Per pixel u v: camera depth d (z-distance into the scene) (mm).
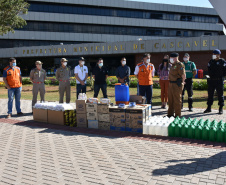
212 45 29016
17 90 8305
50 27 50906
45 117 7090
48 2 49781
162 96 9031
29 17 48844
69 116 6688
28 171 3816
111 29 54062
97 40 53125
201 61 31172
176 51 31172
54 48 39250
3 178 3600
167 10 55562
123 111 5906
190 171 3613
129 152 4504
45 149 4801
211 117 7172
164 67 8805
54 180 3486
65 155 4449
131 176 3525
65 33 51531
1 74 45781
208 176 3430
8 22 21609
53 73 46656
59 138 5520
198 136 5188
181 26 56750
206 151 4426
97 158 4262
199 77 25875
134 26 54844
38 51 40812
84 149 4746
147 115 6086
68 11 51125
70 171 3770
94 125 6332
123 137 5465
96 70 8656
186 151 4457
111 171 3723
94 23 52312
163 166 3828
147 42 32625
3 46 48750
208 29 58594
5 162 4203
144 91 7906
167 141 5094
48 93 15766
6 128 6555
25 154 4559
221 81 7547
